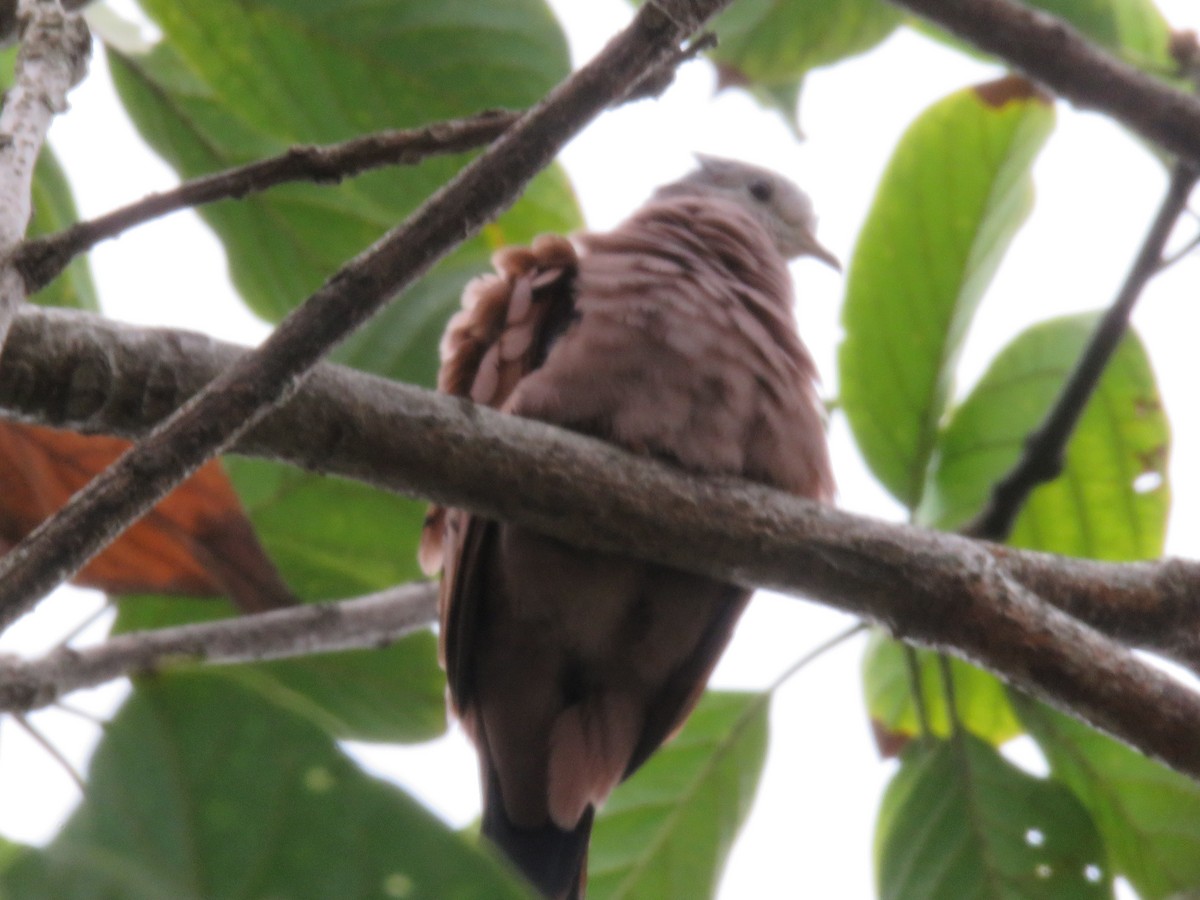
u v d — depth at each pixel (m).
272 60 8.77
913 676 9.32
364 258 5.64
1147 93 9.20
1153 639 7.98
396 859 3.94
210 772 3.94
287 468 9.42
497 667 9.04
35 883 3.73
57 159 8.80
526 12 8.84
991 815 9.03
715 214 9.59
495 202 5.79
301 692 9.38
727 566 7.28
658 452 8.25
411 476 6.90
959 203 10.03
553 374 8.29
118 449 8.08
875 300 10.06
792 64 10.66
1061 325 10.31
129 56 9.10
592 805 9.15
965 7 9.30
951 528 10.24
